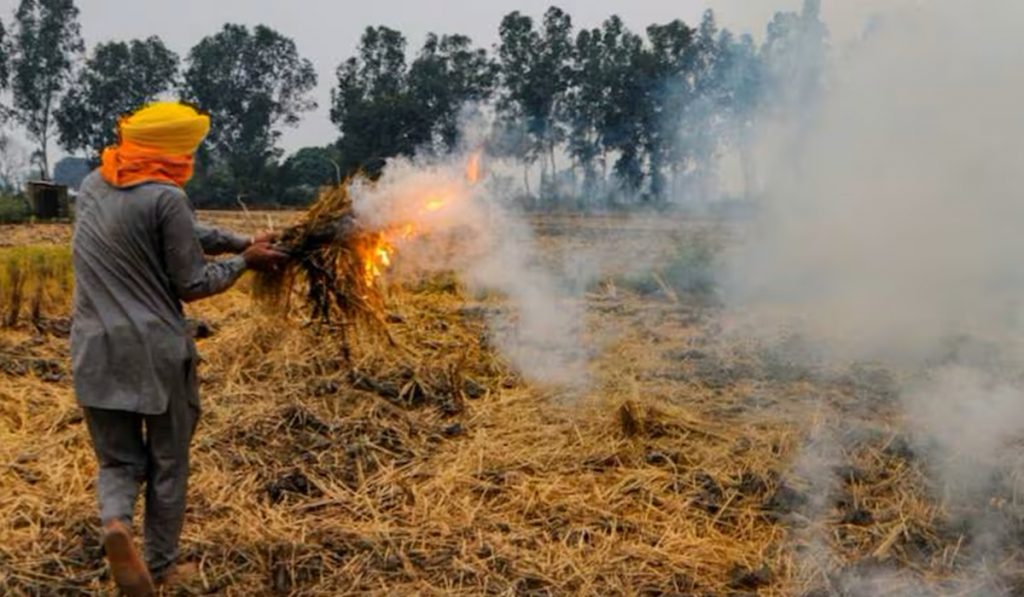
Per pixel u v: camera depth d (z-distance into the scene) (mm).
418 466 5219
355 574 4078
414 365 6715
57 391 6379
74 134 71062
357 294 4699
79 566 4109
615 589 3969
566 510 4695
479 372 7051
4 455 5215
